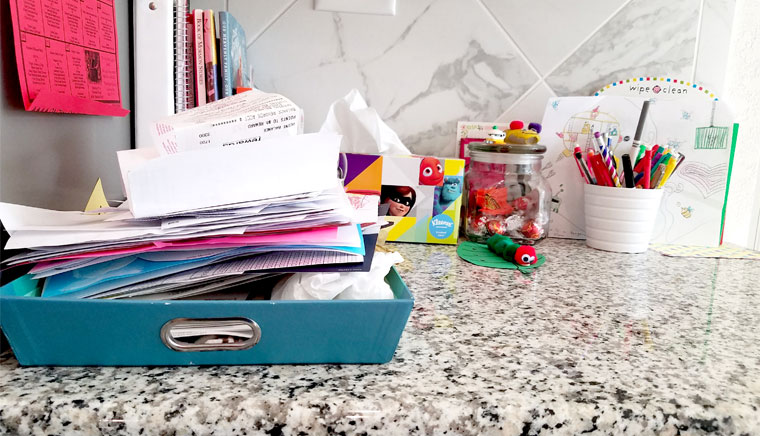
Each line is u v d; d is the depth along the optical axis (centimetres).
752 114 105
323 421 33
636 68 99
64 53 47
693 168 91
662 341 46
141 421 32
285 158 39
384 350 39
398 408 34
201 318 36
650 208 83
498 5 97
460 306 54
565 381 38
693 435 34
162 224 37
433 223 84
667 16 98
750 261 82
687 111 91
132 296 38
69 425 32
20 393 33
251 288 46
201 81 76
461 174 83
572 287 64
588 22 98
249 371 37
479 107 100
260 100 48
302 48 97
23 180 41
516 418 34
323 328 37
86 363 37
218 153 38
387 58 98
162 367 38
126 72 66
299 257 40
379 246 76
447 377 38
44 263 37
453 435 34
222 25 76
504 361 41
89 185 55
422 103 100
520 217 86
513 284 64
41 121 44
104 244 36
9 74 39
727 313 55
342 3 96
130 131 68
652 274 72
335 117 84
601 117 93
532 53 99
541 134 94
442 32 98
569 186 95
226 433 33
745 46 101
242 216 38
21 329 35
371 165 82
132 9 66
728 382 38
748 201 109
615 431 34
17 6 39
